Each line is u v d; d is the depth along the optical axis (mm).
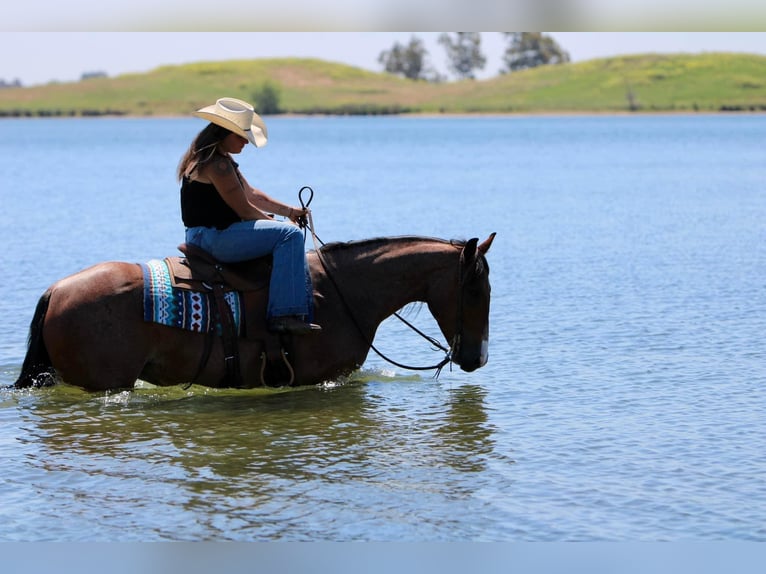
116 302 9805
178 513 7758
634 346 13203
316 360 10578
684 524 7586
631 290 17281
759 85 198250
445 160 64312
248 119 9961
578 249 22625
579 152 71938
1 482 8312
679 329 14164
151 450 9078
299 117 199750
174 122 177750
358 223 27359
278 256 10117
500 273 19297
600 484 8344
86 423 9766
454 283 10750
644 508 7867
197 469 8633
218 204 10109
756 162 56562
